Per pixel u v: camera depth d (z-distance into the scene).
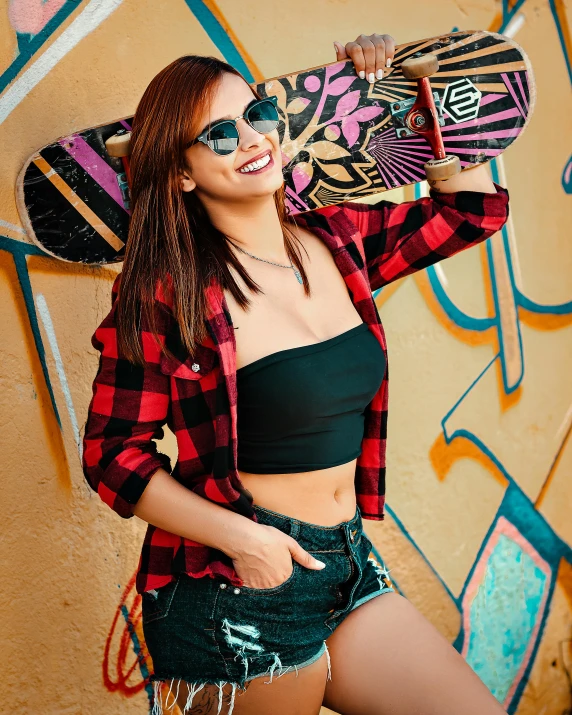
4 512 2.11
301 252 1.91
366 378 1.80
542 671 3.48
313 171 2.12
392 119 2.12
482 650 3.28
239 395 1.72
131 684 2.39
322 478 1.76
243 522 1.67
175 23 2.46
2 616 2.11
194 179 1.77
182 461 1.77
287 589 1.70
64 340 2.24
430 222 2.05
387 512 2.98
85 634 2.28
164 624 1.75
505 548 3.37
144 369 1.71
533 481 3.47
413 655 1.79
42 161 2.02
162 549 1.79
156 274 1.71
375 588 1.90
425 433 3.09
